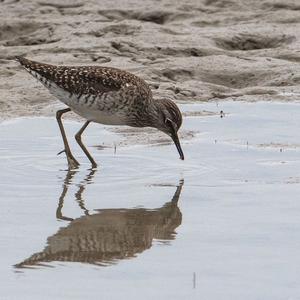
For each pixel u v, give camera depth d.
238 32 22.81
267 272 8.81
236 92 18.59
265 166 13.27
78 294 8.24
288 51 21.22
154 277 8.70
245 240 9.83
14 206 11.24
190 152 14.23
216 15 25.09
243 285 8.48
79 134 13.99
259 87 18.73
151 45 21.48
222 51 21.39
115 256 9.34
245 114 16.81
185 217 10.78
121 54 20.89
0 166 13.31
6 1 26.55
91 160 13.62
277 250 9.48
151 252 9.48
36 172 13.07
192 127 15.87
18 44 22.83
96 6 25.94
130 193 11.95
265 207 11.13
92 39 21.91
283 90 18.59
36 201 11.51
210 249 9.54
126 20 23.84
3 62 20.23
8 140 14.93
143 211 11.07
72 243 9.77
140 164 13.55
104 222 10.61
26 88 18.28
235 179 12.58
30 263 9.09
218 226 10.37
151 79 19.03
